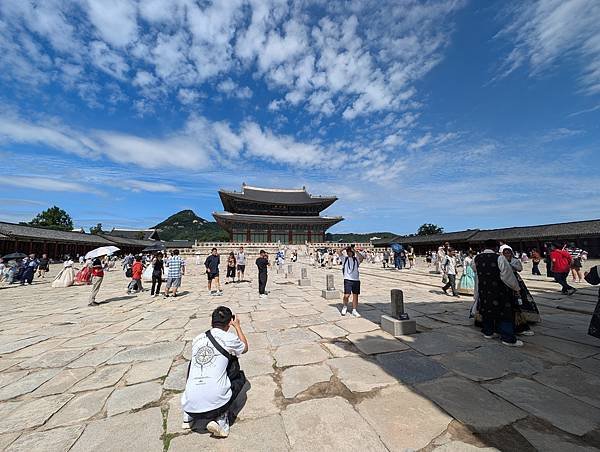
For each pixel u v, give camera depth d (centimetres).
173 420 309
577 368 396
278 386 373
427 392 345
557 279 988
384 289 1243
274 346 526
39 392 378
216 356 290
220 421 274
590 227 3194
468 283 1017
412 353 470
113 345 566
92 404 345
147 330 672
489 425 278
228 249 4341
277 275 2094
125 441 274
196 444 266
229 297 1120
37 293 1330
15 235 3103
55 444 272
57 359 494
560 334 540
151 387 387
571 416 288
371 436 269
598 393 331
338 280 1714
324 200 6131
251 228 5466
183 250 4009
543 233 3541
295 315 770
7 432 293
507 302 497
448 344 505
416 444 256
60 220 6494
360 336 570
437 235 5178
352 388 361
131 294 1254
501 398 326
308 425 288
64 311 902
